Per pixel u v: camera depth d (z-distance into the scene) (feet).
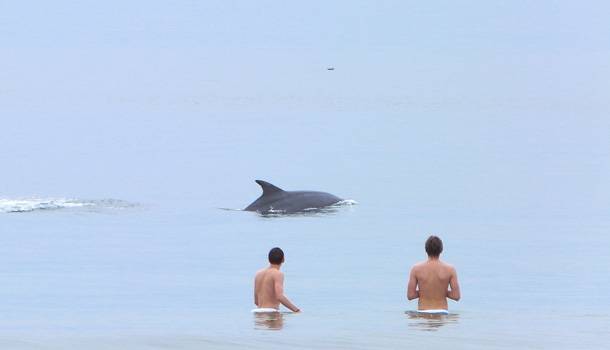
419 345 174.19
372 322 205.57
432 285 234.99
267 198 554.87
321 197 560.20
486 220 523.70
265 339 178.09
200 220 518.37
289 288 338.95
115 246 437.17
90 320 230.68
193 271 377.30
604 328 195.00
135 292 329.93
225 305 301.63
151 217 531.91
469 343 176.55
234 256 412.77
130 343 173.47
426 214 540.11
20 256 412.57
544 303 309.83
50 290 334.24
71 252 422.00
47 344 172.55
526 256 416.26
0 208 560.61
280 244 442.09
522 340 179.73
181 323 209.67
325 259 402.52
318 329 192.95
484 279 362.53
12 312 279.28
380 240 452.35
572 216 544.21
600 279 362.12
